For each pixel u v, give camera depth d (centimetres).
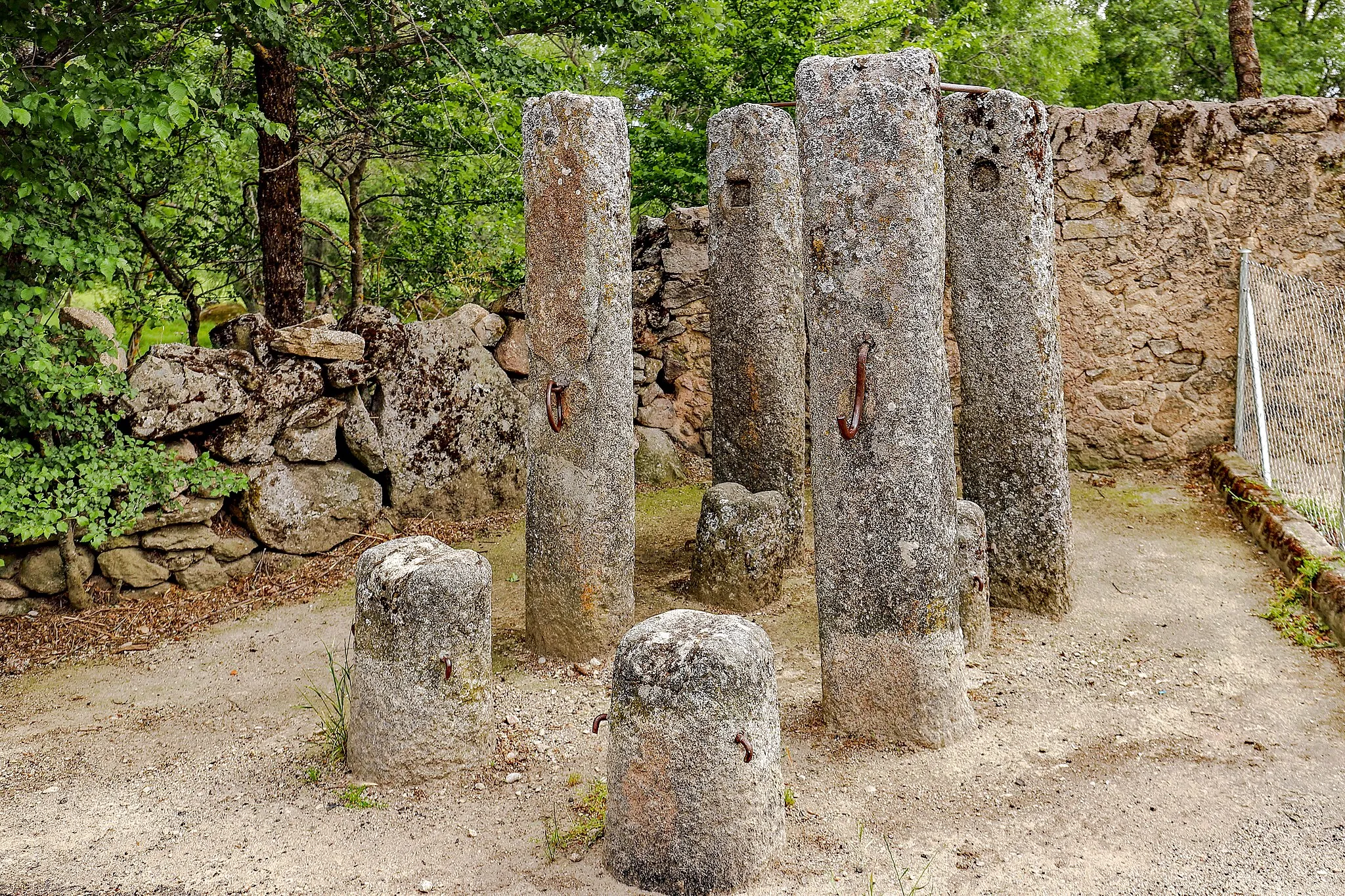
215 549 630
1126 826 337
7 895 312
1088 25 1555
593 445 491
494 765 398
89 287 620
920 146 385
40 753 425
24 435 568
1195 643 489
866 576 399
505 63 818
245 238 962
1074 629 513
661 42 970
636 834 311
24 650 545
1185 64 1680
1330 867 306
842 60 389
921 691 396
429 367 738
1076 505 689
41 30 569
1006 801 356
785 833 337
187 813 367
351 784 384
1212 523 639
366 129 924
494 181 1085
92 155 586
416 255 1170
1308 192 704
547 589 507
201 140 663
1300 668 454
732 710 306
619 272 491
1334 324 669
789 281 595
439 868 325
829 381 402
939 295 397
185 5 662
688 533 715
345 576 649
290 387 655
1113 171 734
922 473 392
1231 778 365
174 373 599
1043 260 518
